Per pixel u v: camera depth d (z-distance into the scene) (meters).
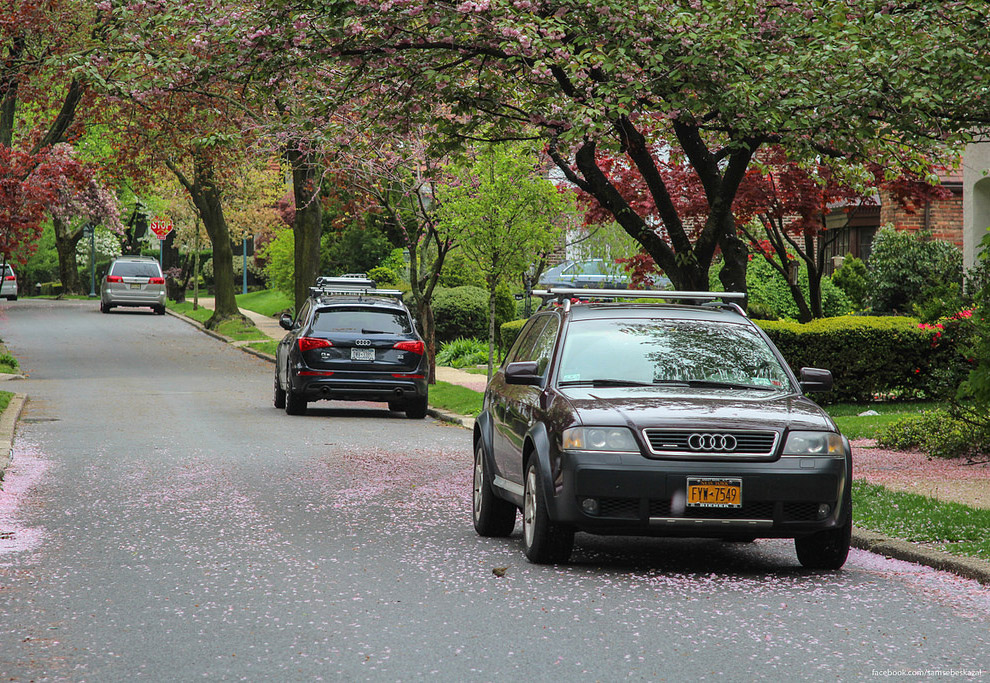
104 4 21.03
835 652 7.13
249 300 76.00
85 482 14.22
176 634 7.46
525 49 14.87
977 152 25.95
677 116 15.40
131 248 92.81
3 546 10.41
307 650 7.11
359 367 22.91
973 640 7.46
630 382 10.33
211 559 9.88
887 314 29.12
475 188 26.38
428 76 16.08
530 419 10.19
